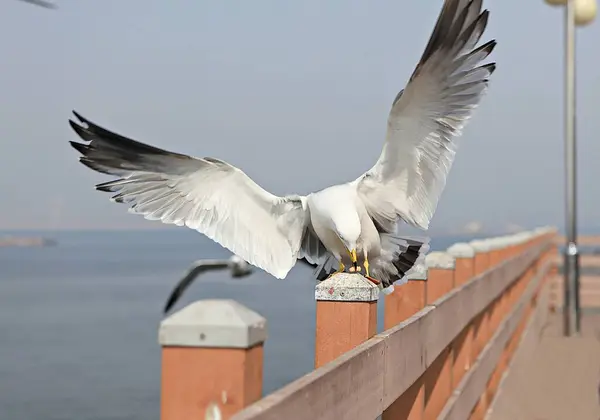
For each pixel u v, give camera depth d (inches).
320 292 135.3
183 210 202.1
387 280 211.3
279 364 1120.8
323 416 96.5
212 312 89.7
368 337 134.3
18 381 1092.5
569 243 551.8
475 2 186.9
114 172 196.4
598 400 326.3
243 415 75.0
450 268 240.8
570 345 484.7
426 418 204.5
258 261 202.5
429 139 196.7
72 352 1397.6
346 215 189.9
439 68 188.1
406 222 204.5
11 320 1971.0
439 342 187.2
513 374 353.1
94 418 841.5
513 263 394.9
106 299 2701.8
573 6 560.4
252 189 203.6
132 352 1398.9
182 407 89.4
